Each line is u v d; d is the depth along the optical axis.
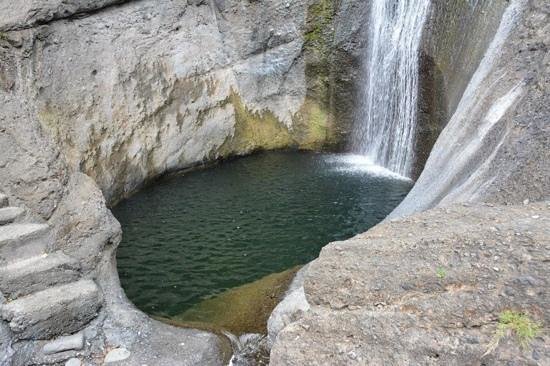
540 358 2.96
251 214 11.40
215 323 6.90
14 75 9.75
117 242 7.02
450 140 8.38
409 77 12.67
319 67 14.88
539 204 4.65
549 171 5.23
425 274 3.79
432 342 3.33
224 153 14.86
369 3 13.73
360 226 10.72
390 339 3.48
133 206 11.83
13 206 6.64
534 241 3.67
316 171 14.05
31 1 9.90
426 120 12.32
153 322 6.22
